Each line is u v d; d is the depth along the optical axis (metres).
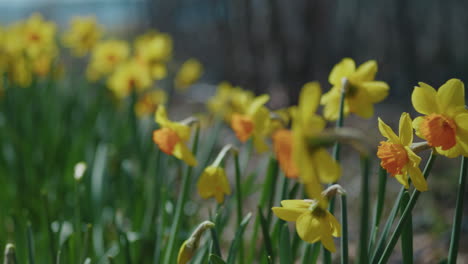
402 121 1.35
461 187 1.38
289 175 1.04
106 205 3.23
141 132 3.83
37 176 3.32
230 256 1.66
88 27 4.32
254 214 3.91
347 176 4.69
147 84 3.43
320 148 0.99
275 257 1.90
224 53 7.39
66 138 3.61
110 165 3.50
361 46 8.45
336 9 8.22
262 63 6.28
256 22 6.20
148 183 3.02
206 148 3.42
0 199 3.06
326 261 1.56
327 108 1.78
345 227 1.35
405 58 7.64
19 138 3.24
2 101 3.81
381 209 1.61
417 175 1.35
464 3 7.37
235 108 3.18
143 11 11.94
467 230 3.44
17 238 2.11
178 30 10.67
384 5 7.80
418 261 3.15
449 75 7.54
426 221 3.69
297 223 1.35
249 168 4.78
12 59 3.66
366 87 1.69
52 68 3.91
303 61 5.95
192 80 4.52
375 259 1.50
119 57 4.05
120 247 2.31
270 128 1.97
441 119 1.33
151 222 2.61
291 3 5.84
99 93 3.95
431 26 7.54
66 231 2.82
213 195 1.69
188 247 1.45
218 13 7.46
